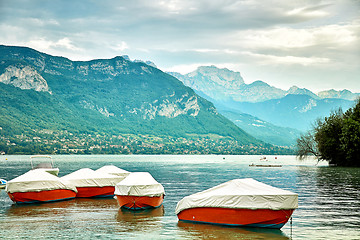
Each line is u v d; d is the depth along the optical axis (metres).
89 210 31.86
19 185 34.81
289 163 155.38
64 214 29.98
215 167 119.69
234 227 24.47
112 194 40.78
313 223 26.00
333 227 24.80
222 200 24.56
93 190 39.81
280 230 23.88
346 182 57.41
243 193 24.14
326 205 33.78
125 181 32.72
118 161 179.88
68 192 38.16
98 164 139.12
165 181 62.09
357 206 33.22
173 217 28.41
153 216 28.89
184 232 23.36
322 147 105.31
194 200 25.72
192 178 69.12
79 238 22.19
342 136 99.25
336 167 101.38
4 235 22.86
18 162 158.62
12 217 28.67
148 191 31.91
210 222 25.42
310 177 68.56
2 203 36.22
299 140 118.75
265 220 23.75
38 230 24.23
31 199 35.50
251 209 23.75
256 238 21.86
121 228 24.73
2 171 89.38
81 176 40.31
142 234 23.03
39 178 36.03
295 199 23.56
